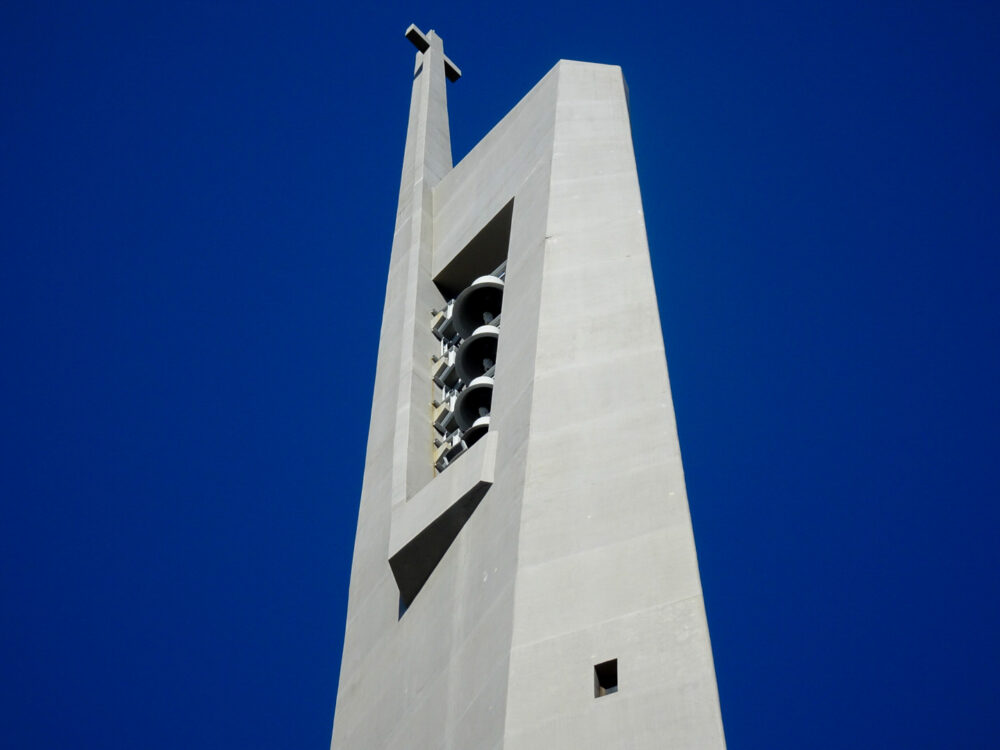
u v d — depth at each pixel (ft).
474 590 109.19
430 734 103.91
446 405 140.15
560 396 116.06
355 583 130.72
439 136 181.47
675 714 90.27
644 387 114.52
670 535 101.91
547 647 97.60
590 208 136.05
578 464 109.81
